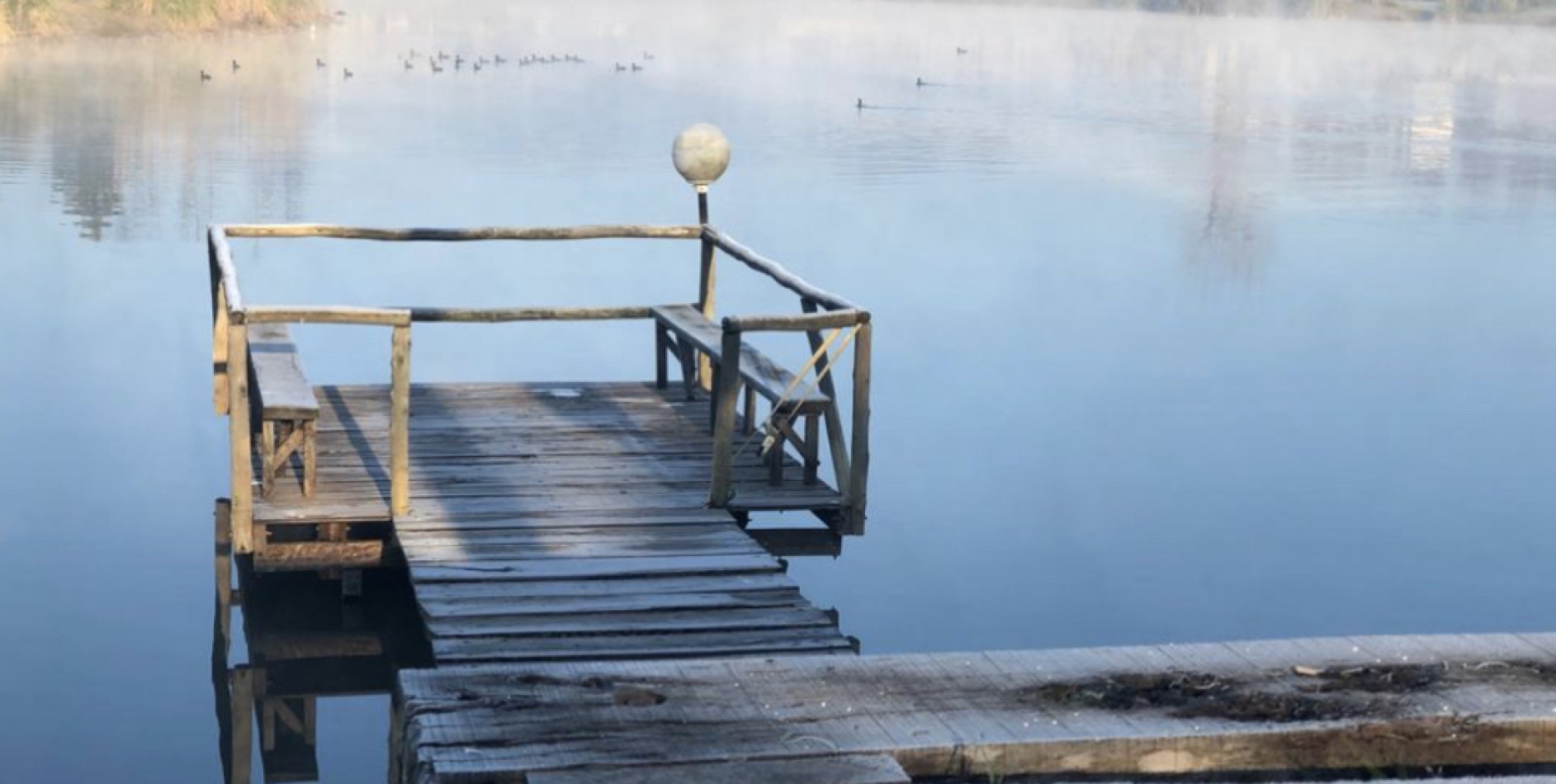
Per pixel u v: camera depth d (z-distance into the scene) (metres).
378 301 17.53
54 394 14.16
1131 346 17.22
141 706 8.46
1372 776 4.49
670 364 15.81
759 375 10.70
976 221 23.86
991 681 4.78
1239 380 16.00
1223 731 4.46
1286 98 45.38
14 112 31.89
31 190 23.94
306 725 8.33
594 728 4.48
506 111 35.19
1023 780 4.45
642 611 8.21
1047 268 20.98
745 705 4.63
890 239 22.30
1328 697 4.65
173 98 35.19
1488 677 4.79
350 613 9.52
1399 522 11.83
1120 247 22.70
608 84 41.72
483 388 12.66
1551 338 18.02
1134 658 4.91
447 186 24.92
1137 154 32.41
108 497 11.63
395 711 7.04
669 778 4.23
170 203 23.11
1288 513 12.01
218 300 12.10
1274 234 24.17
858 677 4.81
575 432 11.45
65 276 18.62
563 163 27.69
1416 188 29.25
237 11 51.59
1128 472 12.91
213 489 11.86
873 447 13.47
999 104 40.75
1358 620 9.97
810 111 37.16
